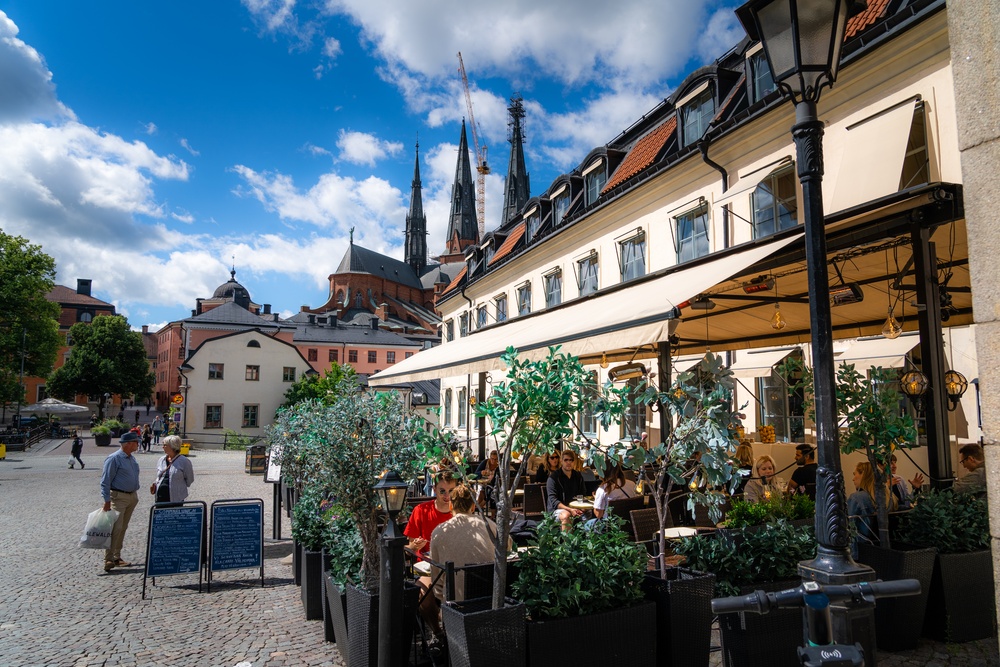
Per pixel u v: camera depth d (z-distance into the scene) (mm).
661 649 4262
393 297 122938
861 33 10406
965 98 3008
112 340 76938
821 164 3498
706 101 15812
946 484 6266
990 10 2904
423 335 112250
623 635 3982
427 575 5250
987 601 5289
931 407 6434
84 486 19906
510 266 26344
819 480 3199
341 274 116250
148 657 5289
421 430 4941
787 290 10914
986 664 4770
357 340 86812
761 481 8508
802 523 5703
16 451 36875
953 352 11758
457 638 3717
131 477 8828
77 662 5176
